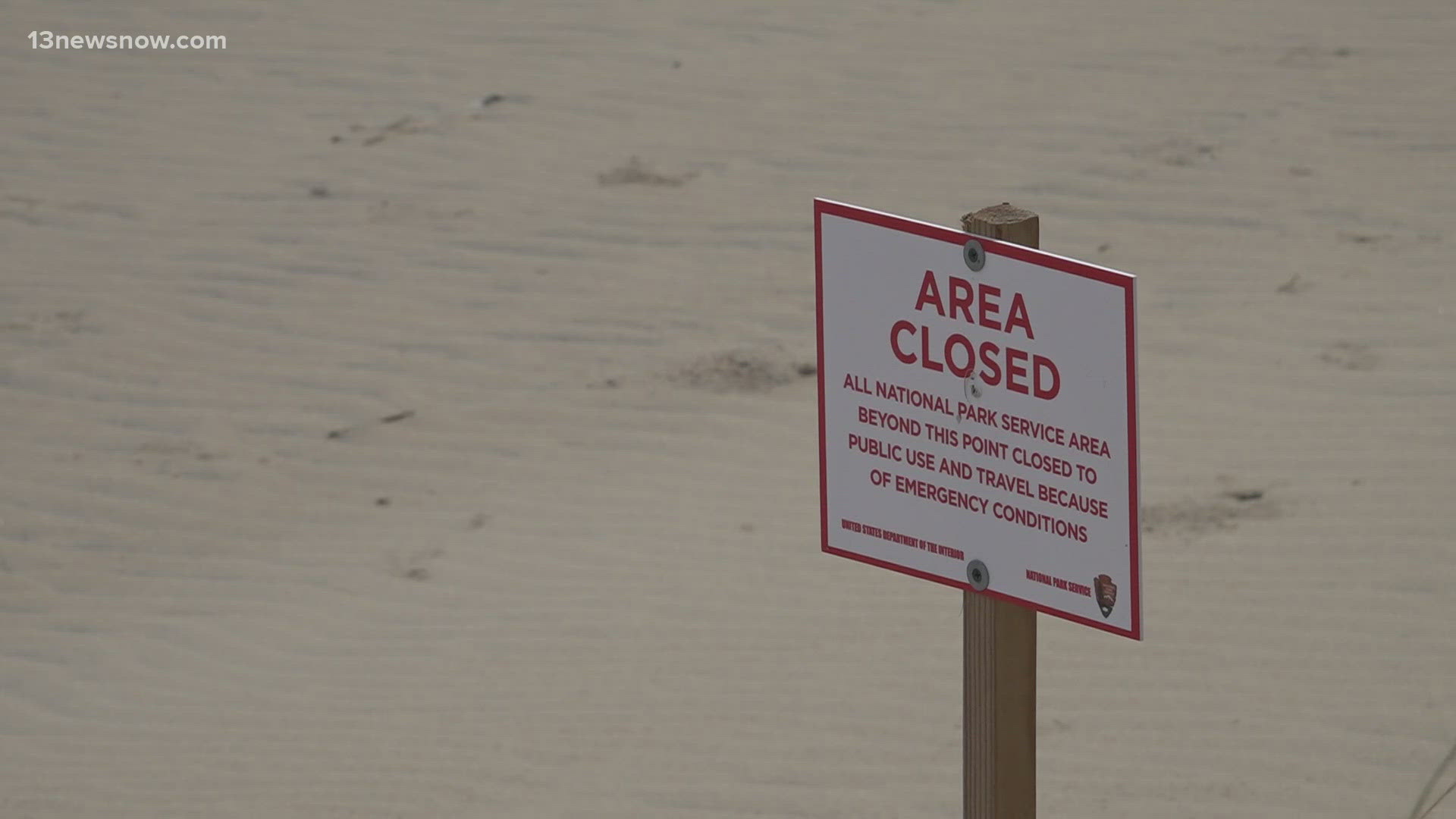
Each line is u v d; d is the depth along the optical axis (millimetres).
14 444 38312
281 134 51094
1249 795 23469
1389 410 34531
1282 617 27812
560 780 25266
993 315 12867
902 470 13703
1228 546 30156
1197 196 43969
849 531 14148
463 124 50594
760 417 36812
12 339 42188
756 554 31797
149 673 30062
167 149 50812
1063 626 28453
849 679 27438
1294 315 38625
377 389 39375
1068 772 24359
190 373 40562
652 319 41031
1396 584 28406
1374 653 26594
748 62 52688
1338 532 30203
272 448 37531
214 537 34562
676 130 49438
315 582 32500
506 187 47250
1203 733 25047
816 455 35250
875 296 13531
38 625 32062
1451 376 35500
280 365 40594
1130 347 12148
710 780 24938
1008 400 12922
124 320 42844
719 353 39469
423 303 42469
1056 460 12742
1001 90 49844
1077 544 12758
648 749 25891
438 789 25297
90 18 58844
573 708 27297
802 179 46438
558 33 55281
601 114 50531
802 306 41062
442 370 39812
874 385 13711
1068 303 12430
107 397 39844
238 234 46156
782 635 29000
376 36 56094
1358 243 41406
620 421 37188
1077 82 49938
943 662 27766
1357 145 45719
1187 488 32312
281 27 57281
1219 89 48969
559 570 31938
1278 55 50656
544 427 37312
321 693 28672
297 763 26500
